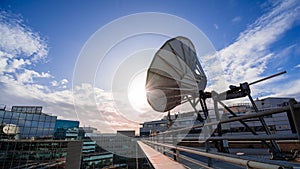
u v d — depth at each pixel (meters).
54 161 32.38
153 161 5.36
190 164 4.64
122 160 58.94
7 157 28.70
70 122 60.28
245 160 1.79
